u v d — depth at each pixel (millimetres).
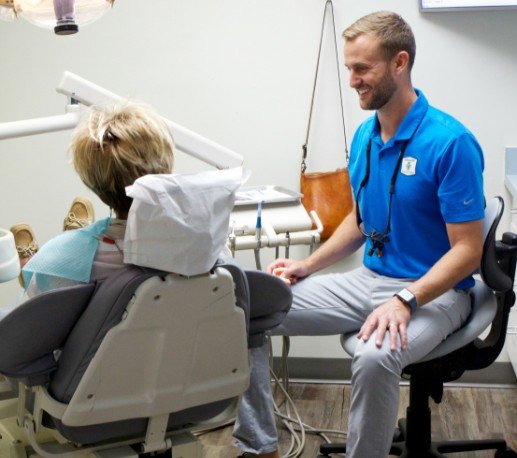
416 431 2428
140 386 1599
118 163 1559
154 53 3109
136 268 1501
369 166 2359
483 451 2627
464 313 2254
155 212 1431
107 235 1599
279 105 3107
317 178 3039
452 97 3020
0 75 3168
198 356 1636
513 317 2971
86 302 1506
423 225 2258
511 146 3025
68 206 3264
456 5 2902
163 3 3068
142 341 1544
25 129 2025
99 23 3100
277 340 3297
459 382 3217
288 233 2576
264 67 3082
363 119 3080
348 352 2244
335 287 2383
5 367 1526
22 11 2096
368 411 2053
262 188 2816
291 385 3227
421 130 2221
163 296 1502
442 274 2123
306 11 3023
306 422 2873
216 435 2752
